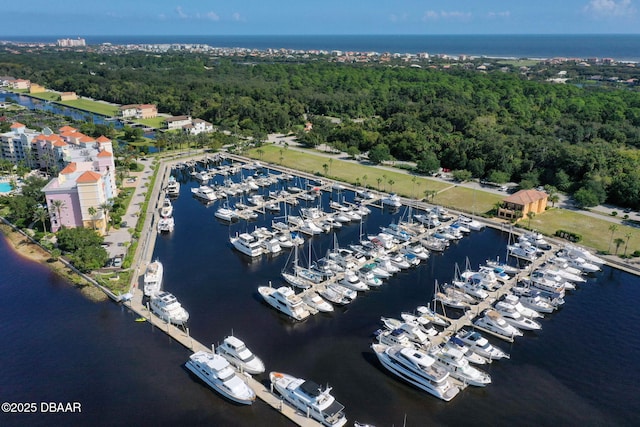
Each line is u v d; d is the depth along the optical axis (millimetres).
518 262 131750
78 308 104750
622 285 119938
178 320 99375
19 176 192000
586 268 126000
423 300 112000
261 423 74438
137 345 92625
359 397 80125
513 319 101938
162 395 79938
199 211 170125
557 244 141000
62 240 126375
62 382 82625
